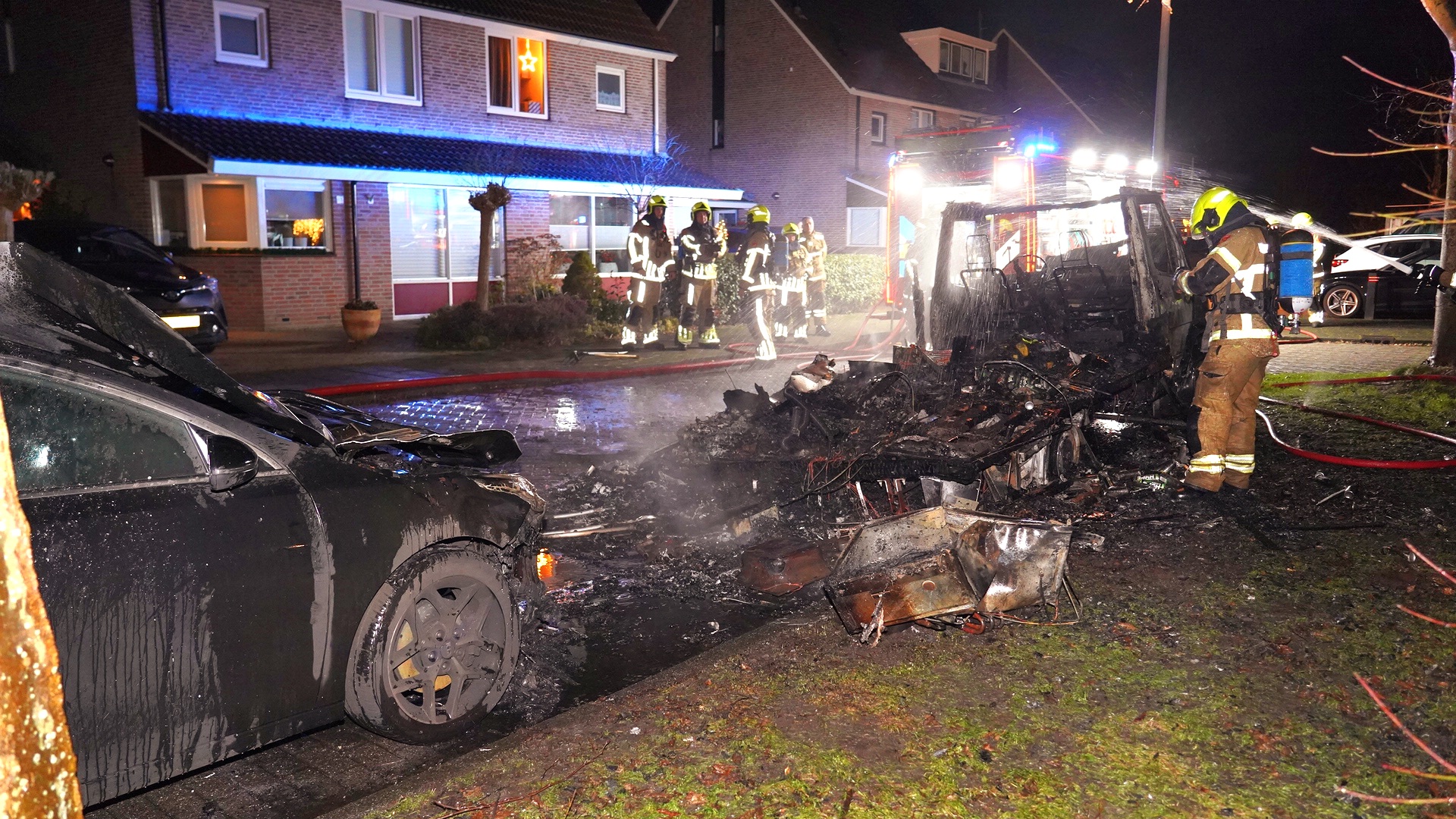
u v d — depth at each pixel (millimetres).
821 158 29812
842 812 2916
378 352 14297
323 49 18500
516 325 15156
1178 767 3152
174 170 16250
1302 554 5176
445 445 4355
